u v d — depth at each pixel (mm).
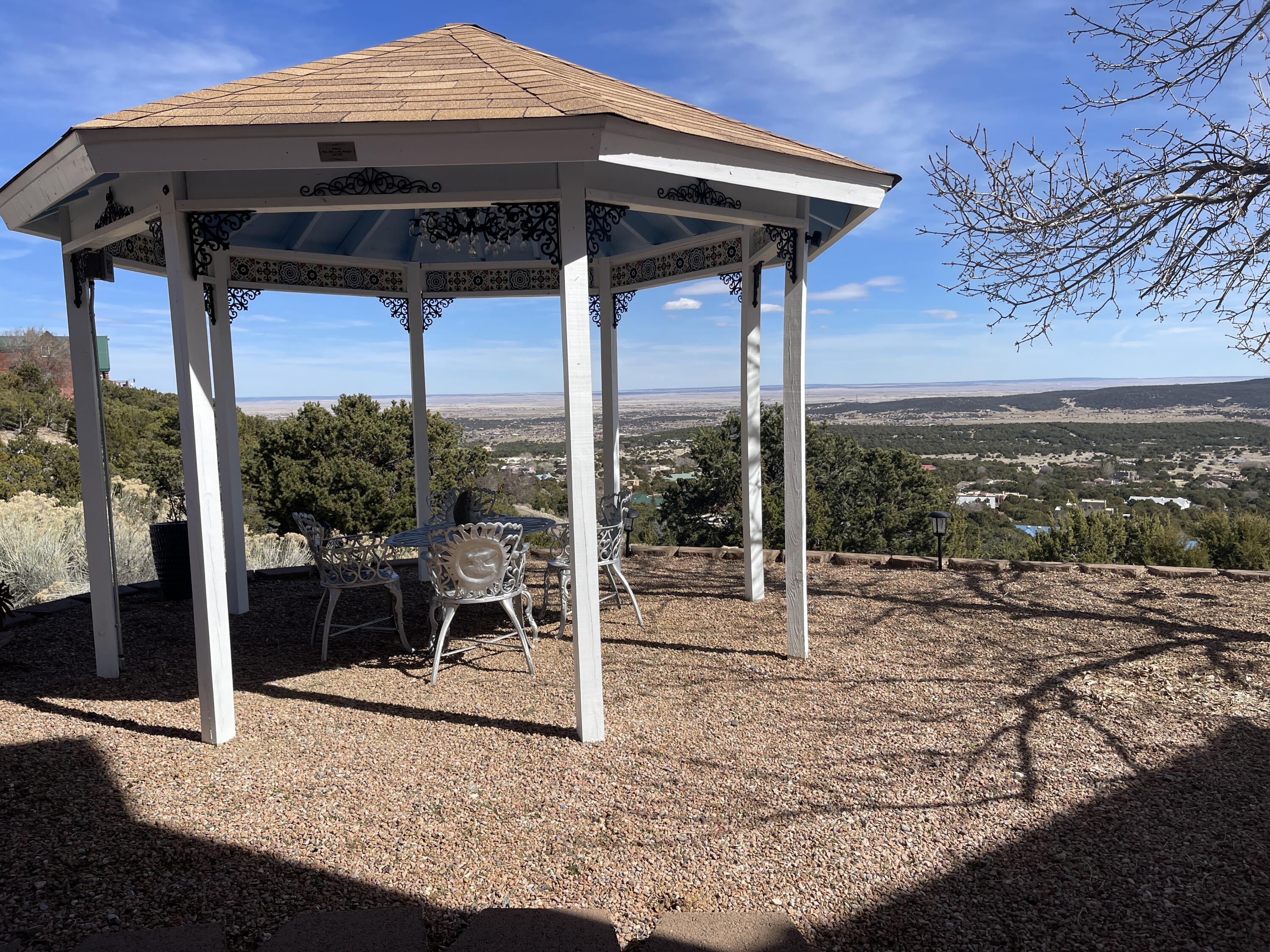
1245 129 4887
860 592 6473
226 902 2283
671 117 3752
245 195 3348
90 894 2312
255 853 2557
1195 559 11422
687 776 3164
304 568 7520
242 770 3217
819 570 7422
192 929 2104
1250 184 4883
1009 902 2293
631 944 2111
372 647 5207
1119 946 2092
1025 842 2637
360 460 18484
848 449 25078
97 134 2951
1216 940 2109
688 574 7340
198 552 3424
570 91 3428
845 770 3211
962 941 2121
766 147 3658
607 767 3250
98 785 3061
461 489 6551
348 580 4906
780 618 5707
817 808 2885
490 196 3361
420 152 3076
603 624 5664
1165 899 2301
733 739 3545
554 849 2598
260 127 2967
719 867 2488
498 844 2629
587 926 2109
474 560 4383
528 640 5328
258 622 5883
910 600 6195
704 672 4523
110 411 22156
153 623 5781
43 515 8984
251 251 6023
